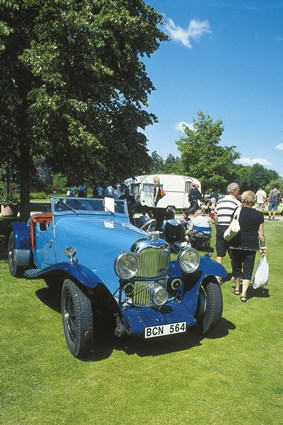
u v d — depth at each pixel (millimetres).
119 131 12000
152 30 11547
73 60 10047
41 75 9359
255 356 4109
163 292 4047
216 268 4547
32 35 9961
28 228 6418
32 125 9562
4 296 5461
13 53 9938
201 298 4562
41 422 2844
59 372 3547
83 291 3840
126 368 3701
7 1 8969
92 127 11023
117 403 3133
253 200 5742
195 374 3658
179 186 22500
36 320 4703
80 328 3682
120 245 4160
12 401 3068
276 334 4727
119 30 10227
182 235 8109
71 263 4051
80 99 10445
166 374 3631
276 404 3232
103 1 10156
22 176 11844
